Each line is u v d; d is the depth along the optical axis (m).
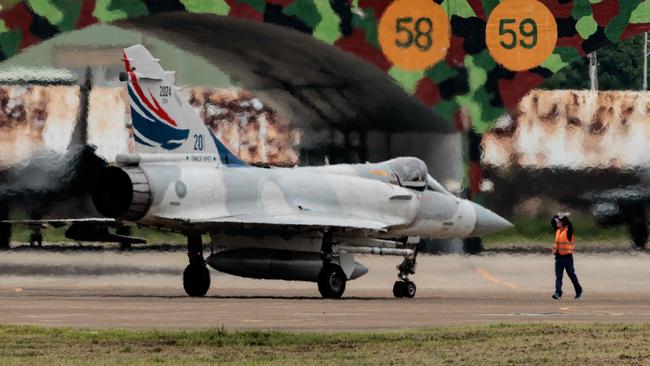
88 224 105.06
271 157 150.50
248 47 141.50
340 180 103.81
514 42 132.62
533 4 132.38
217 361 53.72
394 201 106.12
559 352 57.59
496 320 74.12
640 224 133.50
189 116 97.12
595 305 91.00
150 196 91.69
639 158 141.75
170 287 115.50
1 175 132.62
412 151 139.38
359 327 68.06
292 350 57.28
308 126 149.88
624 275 127.56
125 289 110.75
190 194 93.81
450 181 135.50
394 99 136.88
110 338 60.25
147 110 95.56
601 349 58.69
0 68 135.12
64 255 120.88
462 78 133.38
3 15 130.88
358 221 99.81
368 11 133.25
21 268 119.94
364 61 133.62
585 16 132.12
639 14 131.50
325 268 98.88
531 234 127.31
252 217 95.62
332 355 55.78
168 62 146.50
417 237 109.56
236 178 97.25
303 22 132.75
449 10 133.00
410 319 73.88
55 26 130.75
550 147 143.12
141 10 129.62
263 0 131.62
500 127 142.25
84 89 137.12
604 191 137.12
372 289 116.88
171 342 59.06
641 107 145.62
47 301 87.25
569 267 101.69
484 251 125.06
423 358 55.31
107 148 135.75
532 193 136.75
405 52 133.25
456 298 102.75
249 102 150.00
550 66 132.50
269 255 98.94
